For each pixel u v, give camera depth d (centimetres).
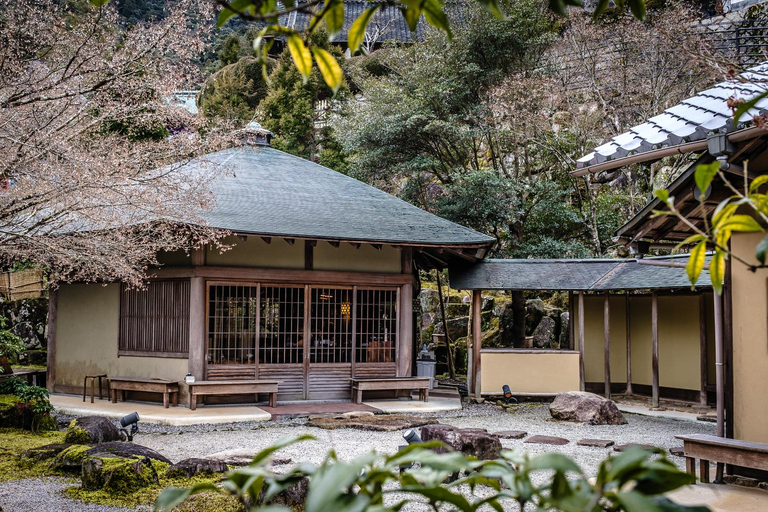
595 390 1509
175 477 641
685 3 1672
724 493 612
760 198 149
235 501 532
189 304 1139
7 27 687
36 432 907
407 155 1978
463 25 1959
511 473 119
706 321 1324
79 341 1296
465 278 1361
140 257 946
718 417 666
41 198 741
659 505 101
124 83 773
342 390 1254
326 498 100
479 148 2170
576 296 1484
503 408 1270
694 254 159
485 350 1355
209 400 1157
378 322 1293
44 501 581
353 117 2055
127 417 812
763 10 1445
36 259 844
